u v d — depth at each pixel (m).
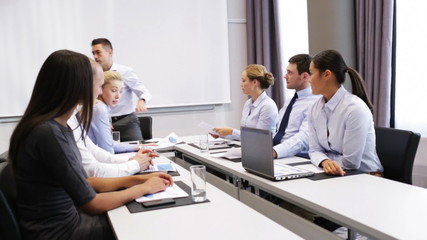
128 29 4.31
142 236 1.10
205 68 4.70
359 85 1.99
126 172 1.78
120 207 1.38
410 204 1.29
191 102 4.66
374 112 3.34
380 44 3.28
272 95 4.72
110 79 2.29
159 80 4.48
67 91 1.26
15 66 3.91
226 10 4.77
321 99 2.07
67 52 1.29
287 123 2.60
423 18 3.13
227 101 4.84
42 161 1.22
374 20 3.32
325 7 3.46
